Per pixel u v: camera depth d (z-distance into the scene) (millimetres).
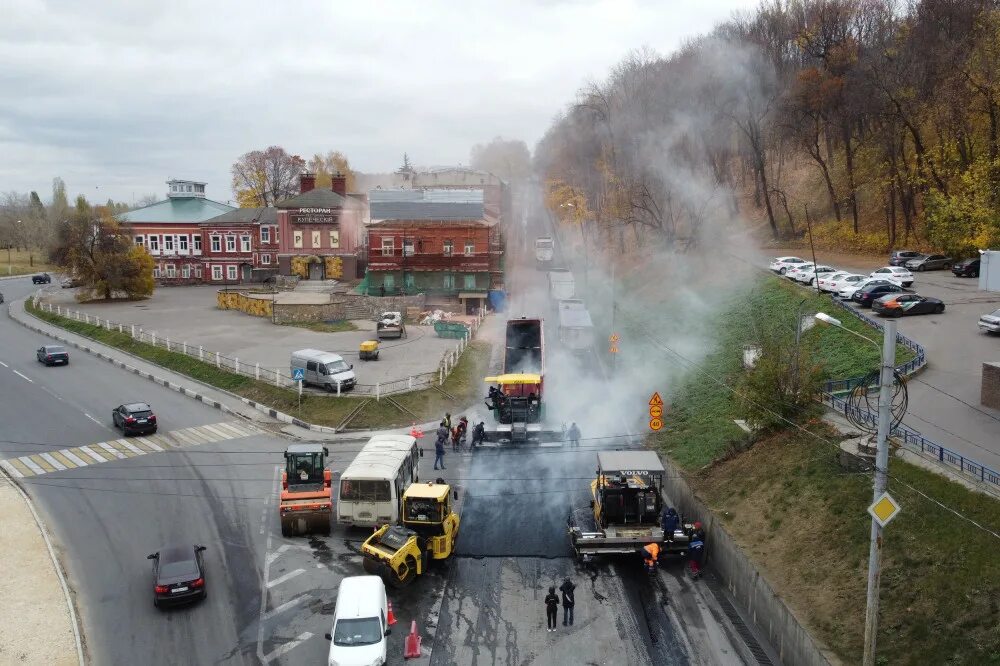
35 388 53312
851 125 85000
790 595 23719
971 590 19938
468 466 38625
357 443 41844
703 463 35812
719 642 24094
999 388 30859
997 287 25875
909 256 64938
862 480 26547
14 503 33875
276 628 24453
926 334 42438
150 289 92375
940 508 22984
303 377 47312
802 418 32812
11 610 25125
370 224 79625
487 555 29734
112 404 49562
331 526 32031
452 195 81125
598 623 25156
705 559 29859
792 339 38750
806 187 91625
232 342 63000
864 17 90250
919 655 19531
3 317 86375
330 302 74250
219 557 29141
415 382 49406
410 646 23141
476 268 78875
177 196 108875
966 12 73688
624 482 29609
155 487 35906
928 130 75812
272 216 103812
